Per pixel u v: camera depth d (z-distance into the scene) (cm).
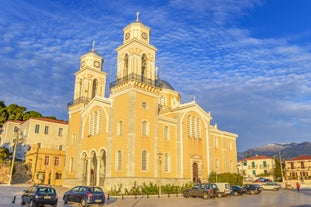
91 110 4725
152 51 4606
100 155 4331
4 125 7156
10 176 4453
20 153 6162
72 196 2500
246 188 4288
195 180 4681
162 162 4238
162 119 4434
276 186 5356
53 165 5556
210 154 5100
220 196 3500
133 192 3591
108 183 3984
